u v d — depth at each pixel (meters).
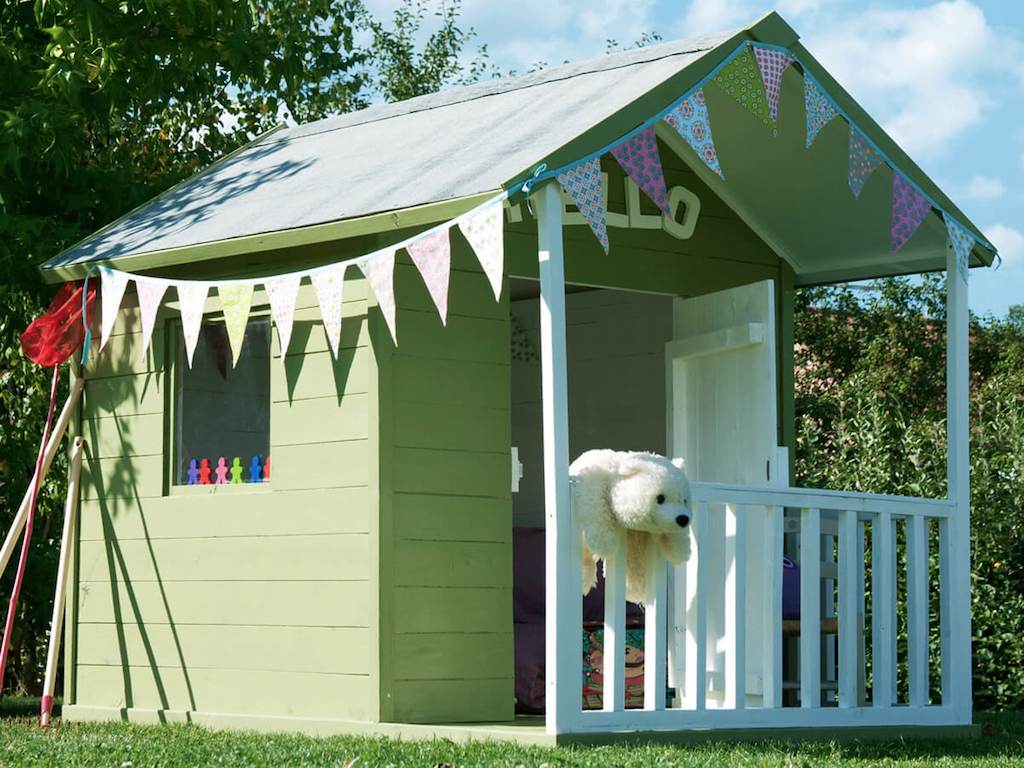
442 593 7.07
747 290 7.67
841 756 6.32
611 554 6.32
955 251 7.76
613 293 9.73
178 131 14.11
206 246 7.54
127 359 8.38
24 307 11.34
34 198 11.03
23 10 11.27
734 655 6.68
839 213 8.38
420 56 23.05
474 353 7.32
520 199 6.02
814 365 22.33
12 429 11.73
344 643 7.07
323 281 6.80
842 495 7.21
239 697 7.54
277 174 8.65
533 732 6.27
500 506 7.31
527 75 8.43
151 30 11.32
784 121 7.57
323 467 7.29
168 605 7.96
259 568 7.53
